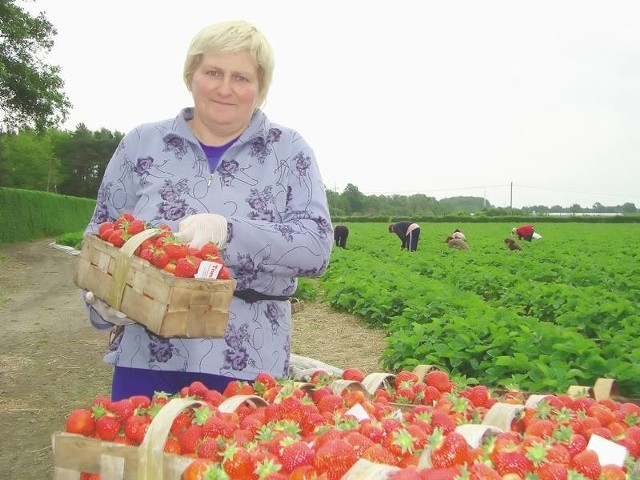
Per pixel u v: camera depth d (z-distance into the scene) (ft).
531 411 8.89
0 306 47.75
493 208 351.46
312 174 11.15
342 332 37.81
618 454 7.36
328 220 10.97
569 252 85.71
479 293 50.08
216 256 9.30
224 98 10.32
